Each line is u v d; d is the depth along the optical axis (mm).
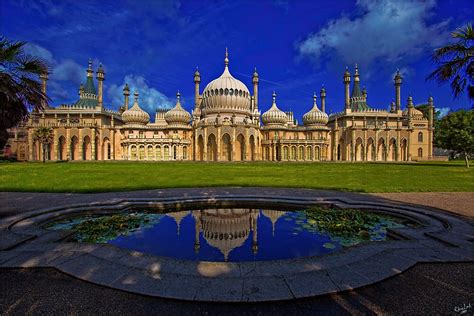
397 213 11633
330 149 74812
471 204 13414
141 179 23734
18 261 6262
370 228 9883
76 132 64438
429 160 70875
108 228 9711
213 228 10078
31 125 63375
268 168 37250
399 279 5551
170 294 4789
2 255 6645
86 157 66875
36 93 11094
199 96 78312
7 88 10109
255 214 12391
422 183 21297
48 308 4520
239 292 4852
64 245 7277
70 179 23578
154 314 4348
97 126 65562
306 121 74312
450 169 35438
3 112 10742
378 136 69688
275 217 11727
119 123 78000
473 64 9727
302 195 15750
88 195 15812
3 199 14664
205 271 5660
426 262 6320
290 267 5859
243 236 9086
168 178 24594
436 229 8867
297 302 4684
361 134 69562
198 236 9094
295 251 7691
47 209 11570
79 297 4852
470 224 9648
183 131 68125
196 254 7488
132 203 13211
